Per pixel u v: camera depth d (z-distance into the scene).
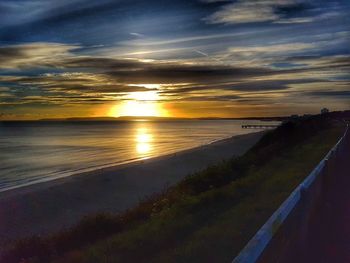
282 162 18.78
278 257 4.11
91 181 28.08
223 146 57.56
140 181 28.58
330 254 5.79
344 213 7.88
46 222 18.17
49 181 28.80
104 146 71.19
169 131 152.62
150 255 7.43
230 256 6.61
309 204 6.14
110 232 11.17
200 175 16.86
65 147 70.06
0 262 9.95
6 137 113.69
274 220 3.97
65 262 8.25
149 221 10.77
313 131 40.78
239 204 10.34
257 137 76.88
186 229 8.68
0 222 18.06
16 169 40.81
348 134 25.81
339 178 11.30
